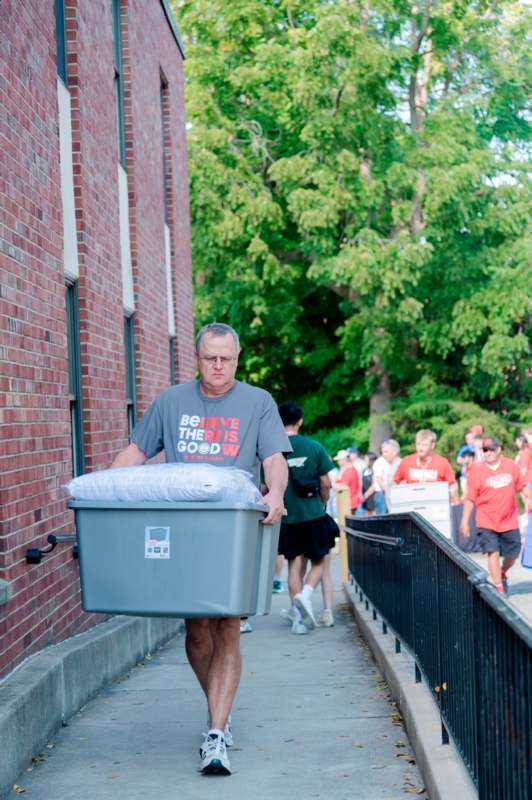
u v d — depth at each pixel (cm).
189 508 545
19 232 754
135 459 602
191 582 548
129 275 1295
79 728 719
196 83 3177
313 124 2959
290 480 1220
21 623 702
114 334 1122
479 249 3209
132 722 738
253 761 625
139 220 1338
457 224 3098
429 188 2981
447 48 3306
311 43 2888
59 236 881
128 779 593
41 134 837
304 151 3158
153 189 1477
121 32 1312
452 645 543
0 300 697
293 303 3403
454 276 3116
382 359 3372
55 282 859
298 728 709
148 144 1441
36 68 833
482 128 3419
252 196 3069
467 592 490
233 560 545
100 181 1085
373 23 3081
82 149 1002
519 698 360
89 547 558
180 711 773
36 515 758
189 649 623
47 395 811
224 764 586
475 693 462
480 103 3206
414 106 3434
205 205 3047
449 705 552
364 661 998
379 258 2934
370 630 1023
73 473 976
